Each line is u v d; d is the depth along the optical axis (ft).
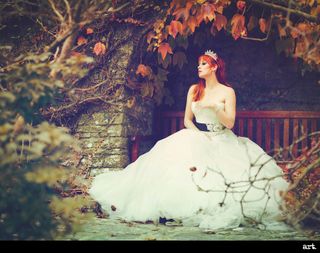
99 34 26.40
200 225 20.47
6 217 14.40
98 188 23.45
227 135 23.61
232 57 29.86
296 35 24.97
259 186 21.09
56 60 18.60
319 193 18.98
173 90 30.09
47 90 15.94
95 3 18.76
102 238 18.53
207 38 29.76
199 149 22.17
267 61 29.60
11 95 15.03
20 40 26.53
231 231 19.77
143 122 27.61
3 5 21.50
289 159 28.19
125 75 26.37
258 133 28.53
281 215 20.29
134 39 26.27
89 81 26.43
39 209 14.39
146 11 26.04
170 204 20.86
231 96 23.68
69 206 14.60
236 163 22.13
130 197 22.31
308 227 20.62
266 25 27.02
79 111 26.55
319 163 17.79
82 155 26.27
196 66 29.96
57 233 14.96
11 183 14.69
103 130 26.37
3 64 24.11
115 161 26.13
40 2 22.39
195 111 24.00
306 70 29.09
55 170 14.06
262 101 29.68
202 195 20.71
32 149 14.29
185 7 24.94
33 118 16.55
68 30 18.13
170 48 25.90
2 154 14.40
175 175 21.34
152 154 22.98
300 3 24.56
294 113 27.91
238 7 25.62
